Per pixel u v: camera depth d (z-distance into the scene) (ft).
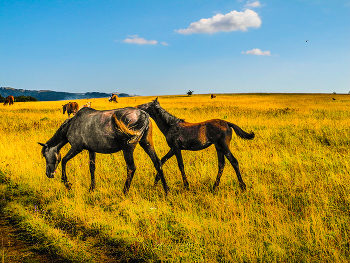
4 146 30.17
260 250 10.28
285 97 203.51
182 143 18.20
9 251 11.28
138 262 10.48
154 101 19.49
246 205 14.78
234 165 17.33
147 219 13.50
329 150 26.02
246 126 44.50
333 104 112.27
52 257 10.93
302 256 9.98
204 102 140.05
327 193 15.34
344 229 11.70
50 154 19.43
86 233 12.83
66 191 18.19
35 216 14.62
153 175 21.03
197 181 19.12
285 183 17.72
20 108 106.22
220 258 10.30
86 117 18.19
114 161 25.41
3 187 19.22
